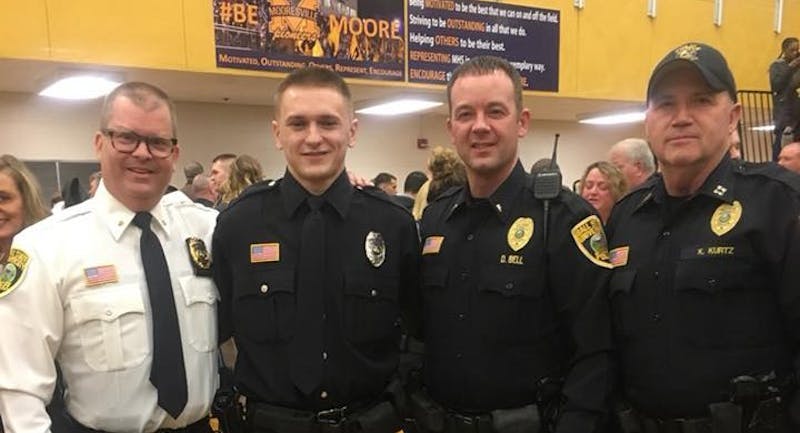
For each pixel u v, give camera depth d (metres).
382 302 1.77
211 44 5.95
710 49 1.62
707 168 1.62
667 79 1.59
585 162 10.80
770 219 1.49
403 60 7.11
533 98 8.15
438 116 9.38
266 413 1.68
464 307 1.73
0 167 2.17
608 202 3.02
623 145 3.42
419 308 1.93
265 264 1.74
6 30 5.04
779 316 1.52
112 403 1.55
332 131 1.71
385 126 8.97
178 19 5.79
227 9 6.00
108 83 5.96
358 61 6.80
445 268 1.78
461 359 1.72
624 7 8.51
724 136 1.60
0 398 1.46
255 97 7.46
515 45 7.78
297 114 1.69
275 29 6.25
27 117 6.56
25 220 2.18
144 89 1.64
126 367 1.57
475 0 7.50
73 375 1.57
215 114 7.70
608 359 1.64
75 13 5.31
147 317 1.61
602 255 1.66
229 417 1.75
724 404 1.48
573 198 1.72
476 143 1.70
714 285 1.51
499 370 1.68
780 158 4.36
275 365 1.70
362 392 1.74
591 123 10.74
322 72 1.73
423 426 1.77
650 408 1.60
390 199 1.90
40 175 6.64
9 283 1.48
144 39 5.64
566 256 1.64
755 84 9.56
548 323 1.69
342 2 6.64
